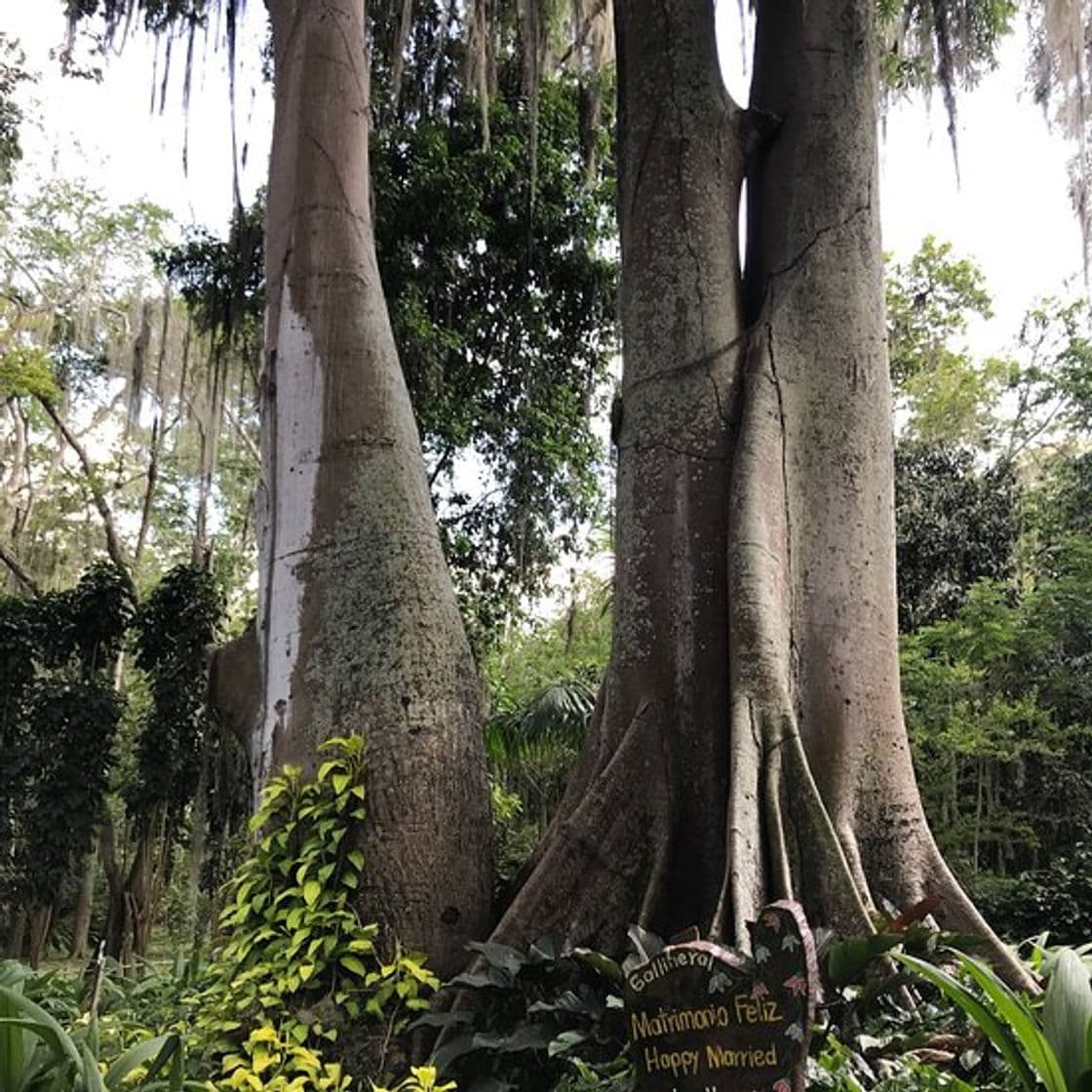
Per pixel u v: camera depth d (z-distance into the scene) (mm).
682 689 5828
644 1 7164
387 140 13883
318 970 5156
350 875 5391
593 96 13234
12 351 20750
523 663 22781
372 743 5641
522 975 4797
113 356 21516
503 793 12594
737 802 5133
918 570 18188
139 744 16875
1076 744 16125
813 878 5090
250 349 14906
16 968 5141
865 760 5863
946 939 4715
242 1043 5098
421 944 5371
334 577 5988
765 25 7477
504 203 14750
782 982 3068
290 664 5957
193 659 16578
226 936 6152
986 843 16719
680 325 6512
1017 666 16047
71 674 16938
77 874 17641
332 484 6176
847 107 7039
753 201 7164
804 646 5949
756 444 6109
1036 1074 3363
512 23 12008
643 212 6812
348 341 6449
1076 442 22844
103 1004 6652
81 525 26125
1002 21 9648
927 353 23578
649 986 3346
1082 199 9352
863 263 6801
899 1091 3752
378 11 12148
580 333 15461
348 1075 4844
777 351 6434
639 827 5551
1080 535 17312
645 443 6359
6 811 15969
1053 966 3543
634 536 6219
